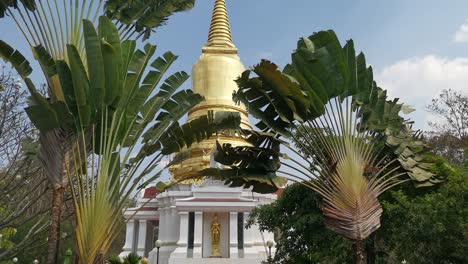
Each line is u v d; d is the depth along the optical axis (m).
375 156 11.45
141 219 34.16
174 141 11.69
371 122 11.53
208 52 38.97
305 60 10.65
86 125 9.55
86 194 9.62
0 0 9.86
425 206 13.11
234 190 31.47
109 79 9.85
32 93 9.40
